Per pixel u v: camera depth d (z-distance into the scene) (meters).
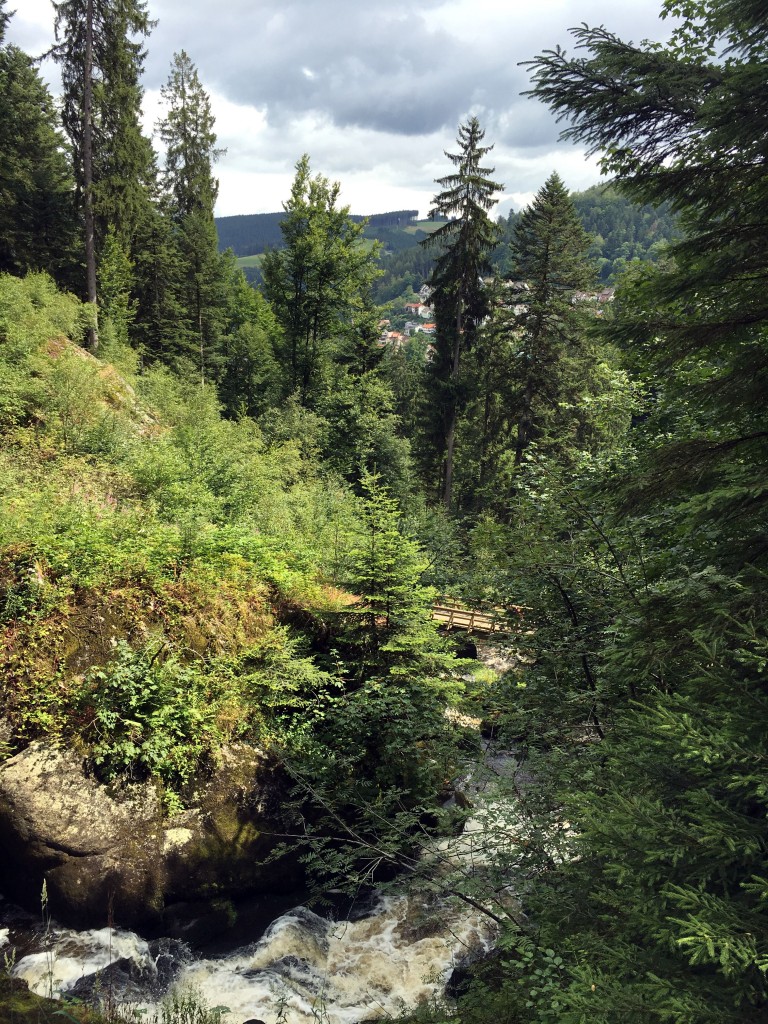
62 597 9.09
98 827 8.02
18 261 30.12
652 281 5.65
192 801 8.71
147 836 8.23
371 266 35.94
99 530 10.38
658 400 9.25
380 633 10.15
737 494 4.34
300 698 9.99
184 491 14.66
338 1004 7.43
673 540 6.82
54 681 8.57
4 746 8.10
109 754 8.43
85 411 16.42
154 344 36.31
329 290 35.91
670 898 3.72
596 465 9.55
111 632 9.22
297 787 8.94
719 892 3.75
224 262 47.91
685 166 4.98
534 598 7.74
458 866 6.66
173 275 37.75
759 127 4.17
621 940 3.88
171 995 7.19
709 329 4.95
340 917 8.79
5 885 8.03
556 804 6.31
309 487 23.28
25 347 17.19
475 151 28.64
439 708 9.53
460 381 31.45
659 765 4.35
